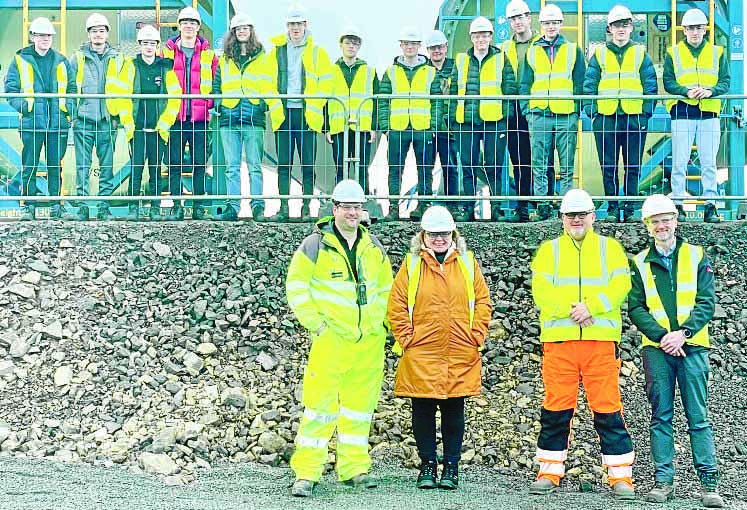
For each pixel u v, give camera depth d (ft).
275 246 41.14
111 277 38.78
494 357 35.99
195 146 43.21
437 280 28.81
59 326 35.70
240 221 43.09
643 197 42.11
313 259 28.78
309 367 28.73
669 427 28.58
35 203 43.57
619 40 42.75
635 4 48.80
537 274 29.68
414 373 28.58
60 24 48.49
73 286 38.22
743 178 46.14
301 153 43.06
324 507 26.48
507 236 41.98
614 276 29.19
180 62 43.45
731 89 48.65
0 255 39.55
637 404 33.83
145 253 40.27
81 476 28.30
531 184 43.50
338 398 29.12
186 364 34.55
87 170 43.39
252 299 38.24
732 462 30.83
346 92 43.47
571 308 28.99
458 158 43.06
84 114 43.09
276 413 32.22
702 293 28.76
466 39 49.55
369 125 42.88
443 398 28.35
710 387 34.65
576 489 29.17
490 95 42.60
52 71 43.70
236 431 31.50
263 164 44.01
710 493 27.84
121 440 30.42
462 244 29.40
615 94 42.55
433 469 28.68
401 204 43.55
